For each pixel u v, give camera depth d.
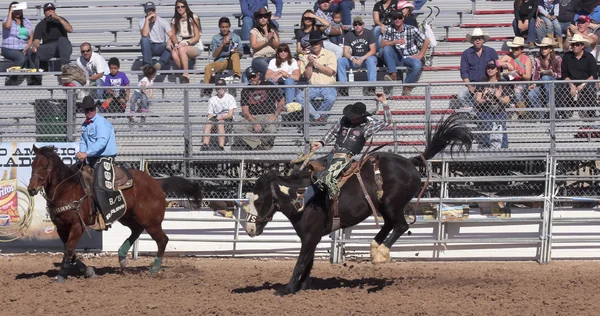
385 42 24.30
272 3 29.12
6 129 22.39
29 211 20.17
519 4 25.73
